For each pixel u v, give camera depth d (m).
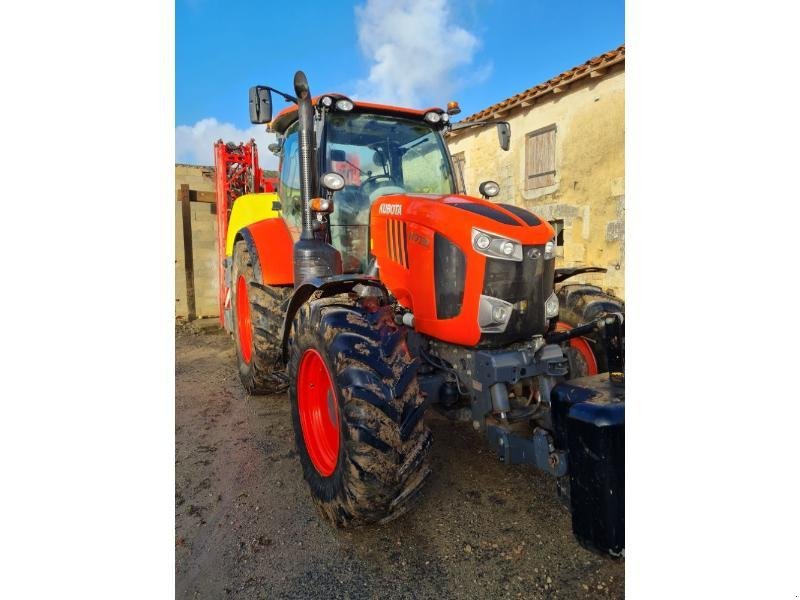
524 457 2.13
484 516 2.40
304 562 2.13
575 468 1.67
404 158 3.38
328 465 2.37
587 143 7.29
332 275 2.71
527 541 2.22
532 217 2.49
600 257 7.23
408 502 2.13
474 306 2.31
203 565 2.13
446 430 3.34
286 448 3.20
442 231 2.41
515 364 2.32
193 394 4.27
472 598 1.91
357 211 3.18
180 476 2.87
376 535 2.29
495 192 3.19
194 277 7.23
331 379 2.19
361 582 2.01
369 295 2.31
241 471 2.92
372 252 2.98
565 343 3.07
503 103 8.55
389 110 3.28
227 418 3.72
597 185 7.19
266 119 2.75
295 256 2.84
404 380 2.09
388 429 2.00
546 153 8.05
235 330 4.41
